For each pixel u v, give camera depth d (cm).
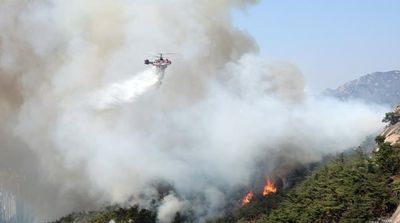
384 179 6069
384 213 5819
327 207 6072
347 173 6569
